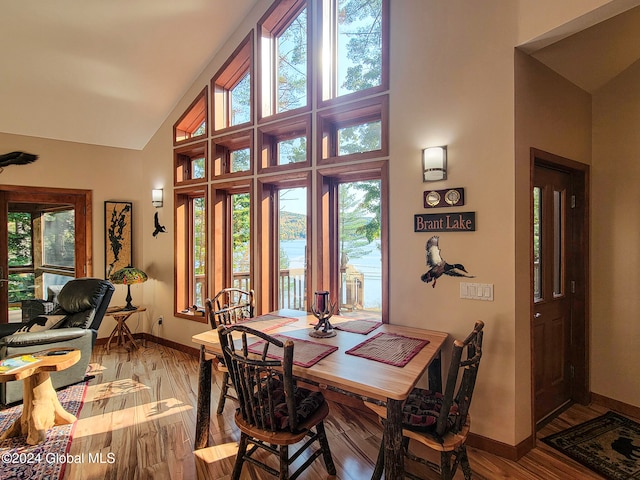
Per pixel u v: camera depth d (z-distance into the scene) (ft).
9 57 11.48
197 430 8.07
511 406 7.70
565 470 7.33
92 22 11.07
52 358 8.89
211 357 8.11
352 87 10.78
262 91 12.53
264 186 12.63
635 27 8.04
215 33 12.94
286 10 12.22
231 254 14.29
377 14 10.27
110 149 16.53
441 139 8.63
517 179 7.72
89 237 16.12
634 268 9.45
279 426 6.17
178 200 15.51
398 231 9.37
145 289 17.02
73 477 7.11
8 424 9.13
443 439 5.82
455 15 8.42
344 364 6.53
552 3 7.03
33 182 14.88
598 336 10.09
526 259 7.95
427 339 8.05
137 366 13.30
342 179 11.12
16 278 14.94
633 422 9.17
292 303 12.41
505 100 7.74
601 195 10.00
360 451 7.98
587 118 10.03
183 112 15.14
